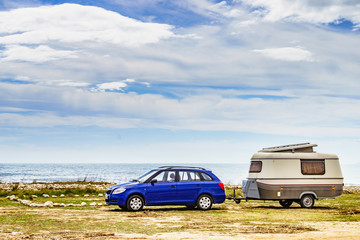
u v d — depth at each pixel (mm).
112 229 10836
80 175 97125
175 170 16156
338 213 15453
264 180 17453
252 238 9406
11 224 11508
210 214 14648
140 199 15406
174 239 9289
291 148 18000
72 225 11516
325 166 17969
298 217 13938
